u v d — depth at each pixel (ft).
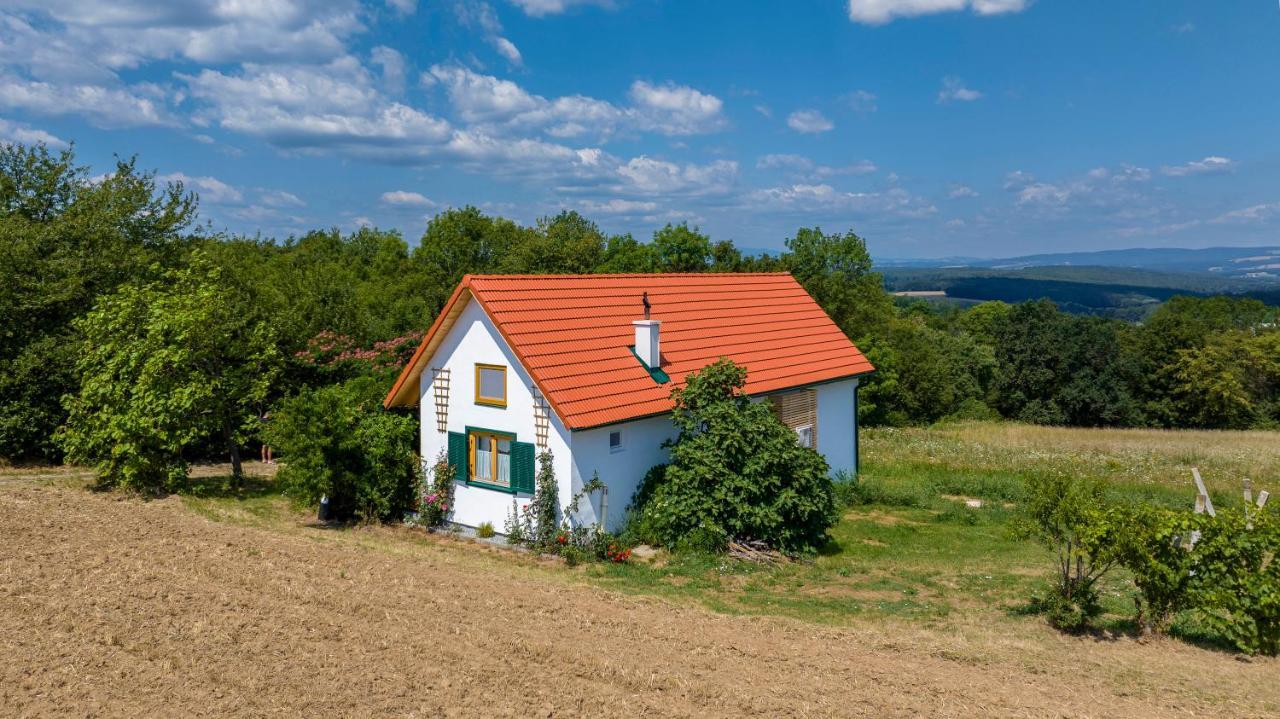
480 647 34.17
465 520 59.41
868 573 52.08
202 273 76.38
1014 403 206.39
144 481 67.15
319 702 28.35
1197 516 38.58
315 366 92.02
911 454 100.37
